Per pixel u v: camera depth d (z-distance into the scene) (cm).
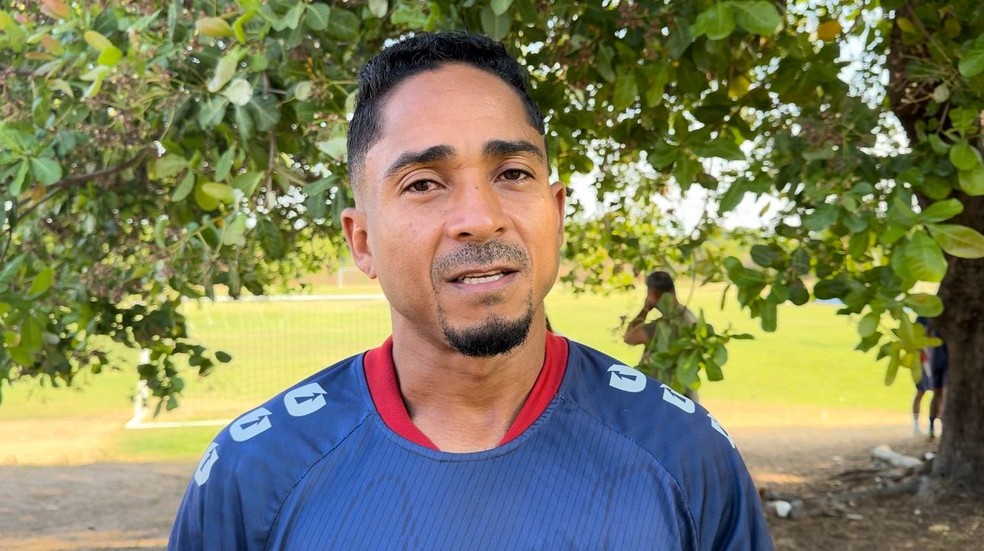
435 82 118
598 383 130
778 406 1062
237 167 288
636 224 564
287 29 243
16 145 257
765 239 342
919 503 594
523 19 250
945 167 250
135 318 345
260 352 1369
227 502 120
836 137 245
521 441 119
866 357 1496
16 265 260
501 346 113
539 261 118
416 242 114
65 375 340
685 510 119
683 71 274
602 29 277
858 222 223
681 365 257
